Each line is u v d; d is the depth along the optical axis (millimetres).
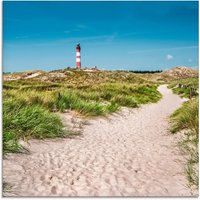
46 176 6301
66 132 10156
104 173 6645
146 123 14164
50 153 7969
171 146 9180
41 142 8789
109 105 16266
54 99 14305
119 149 8852
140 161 7652
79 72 68438
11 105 10367
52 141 9141
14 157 7133
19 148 7711
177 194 5652
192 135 9406
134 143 9766
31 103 12156
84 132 10969
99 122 13156
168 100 28469
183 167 7078
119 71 84000
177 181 6242
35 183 5918
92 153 8242
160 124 13867
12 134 8117
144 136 11047
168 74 136625
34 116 9859
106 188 5844
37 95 13906
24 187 5715
